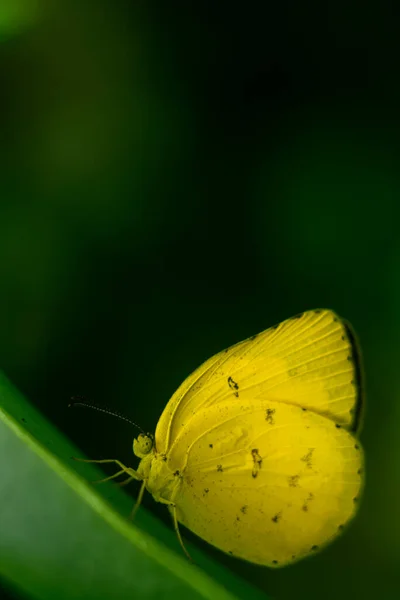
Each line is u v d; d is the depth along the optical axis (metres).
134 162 0.21
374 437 0.21
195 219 0.22
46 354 0.21
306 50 0.22
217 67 0.22
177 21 0.22
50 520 0.13
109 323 0.21
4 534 0.13
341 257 0.21
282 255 0.22
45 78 0.21
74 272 0.21
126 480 0.19
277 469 0.19
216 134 0.22
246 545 0.19
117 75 0.21
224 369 0.19
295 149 0.22
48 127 0.21
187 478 0.19
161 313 0.21
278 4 0.22
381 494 0.21
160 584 0.13
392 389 0.21
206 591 0.13
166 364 0.21
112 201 0.21
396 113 0.22
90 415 0.21
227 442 0.19
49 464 0.14
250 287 0.22
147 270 0.21
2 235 0.21
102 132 0.21
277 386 0.19
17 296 0.21
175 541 0.16
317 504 0.19
